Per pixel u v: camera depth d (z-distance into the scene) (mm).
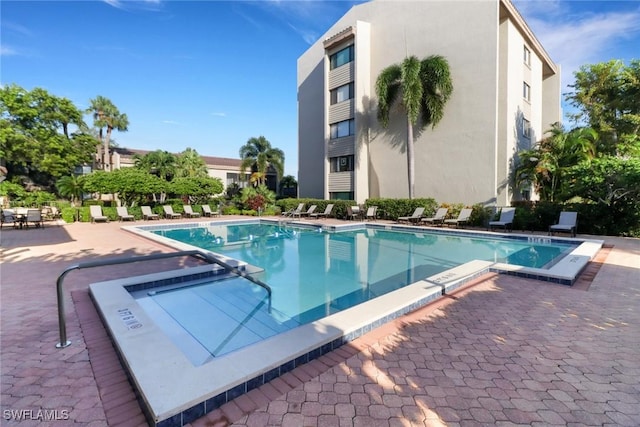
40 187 29797
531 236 11367
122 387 2686
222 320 4738
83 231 13867
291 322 4742
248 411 2387
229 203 27188
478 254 9828
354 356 3205
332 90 21609
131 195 21781
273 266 8438
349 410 2400
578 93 20047
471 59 15320
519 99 16516
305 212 21484
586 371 2914
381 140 19375
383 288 6516
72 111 29281
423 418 2314
